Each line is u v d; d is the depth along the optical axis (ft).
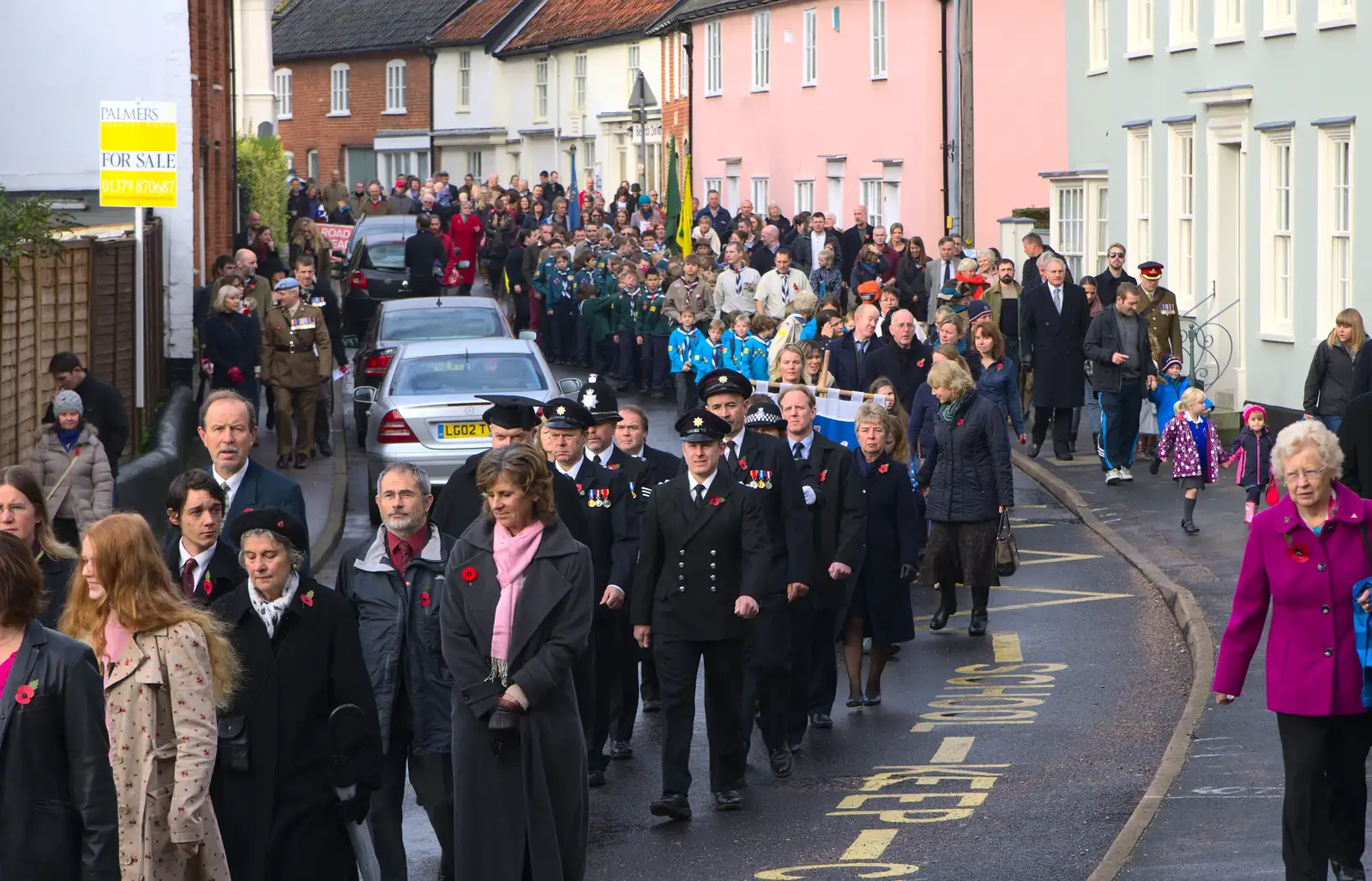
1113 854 68.59
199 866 53.78
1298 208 185.37
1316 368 141.18
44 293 131.95
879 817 78.38
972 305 175.01
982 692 101.81
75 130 223.71
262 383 181.16
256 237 271.28
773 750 86.07
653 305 247.50
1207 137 206.59
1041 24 311.06
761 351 199.00
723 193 419.54
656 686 100.63
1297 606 59.82
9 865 48.88
